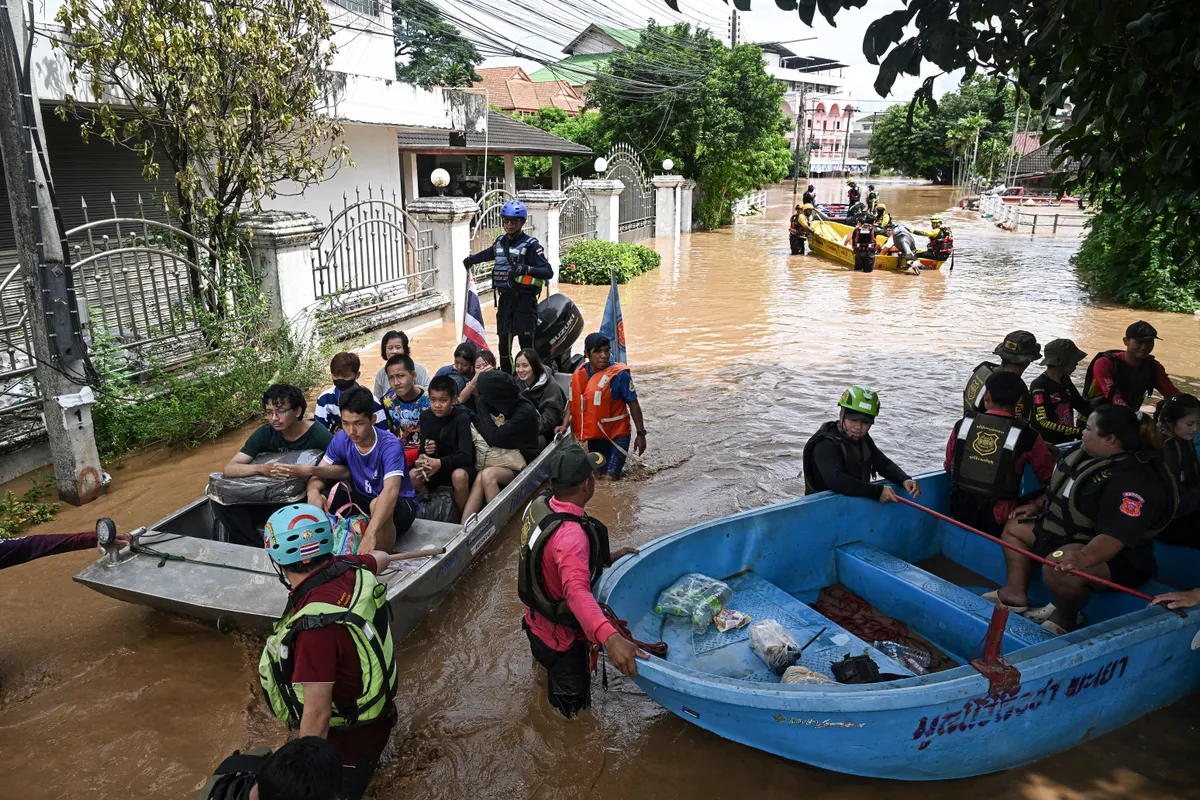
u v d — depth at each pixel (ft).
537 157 115.85
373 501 15.33
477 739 13.01
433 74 108.06
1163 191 14.35
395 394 21.07
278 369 29.55
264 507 17.17
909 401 31.37
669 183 91.61
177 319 28.19
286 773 7.17
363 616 9.98
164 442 25.85
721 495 22.62
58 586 17.38
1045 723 11.93
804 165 248.73
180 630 15.79
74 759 12.37
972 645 14.12
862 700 10.58
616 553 14.30
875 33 11.42
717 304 52.21
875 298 54.75
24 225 19.74
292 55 29.27
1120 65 12.96
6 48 18.72
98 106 32.91
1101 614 15.25
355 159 52.26
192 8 26.23
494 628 16.11
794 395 32.04
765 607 15.08
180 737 12.91
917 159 237.86
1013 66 14.39
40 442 23.77
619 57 96.53
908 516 17.70
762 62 101.71
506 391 19.77
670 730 13.25
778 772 12.32
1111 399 21.25
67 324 20.65
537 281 30.35
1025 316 48.42
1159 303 49.93
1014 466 16.51
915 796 11.78
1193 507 15.96
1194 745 12.85
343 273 38.11
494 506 17.92
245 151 29.94
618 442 23.53
